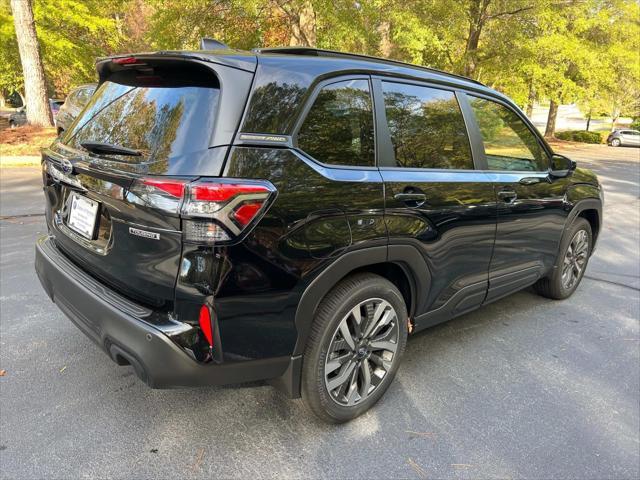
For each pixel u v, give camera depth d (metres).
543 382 3.09
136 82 2.42
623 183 14.11
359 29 13.33
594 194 4.41
